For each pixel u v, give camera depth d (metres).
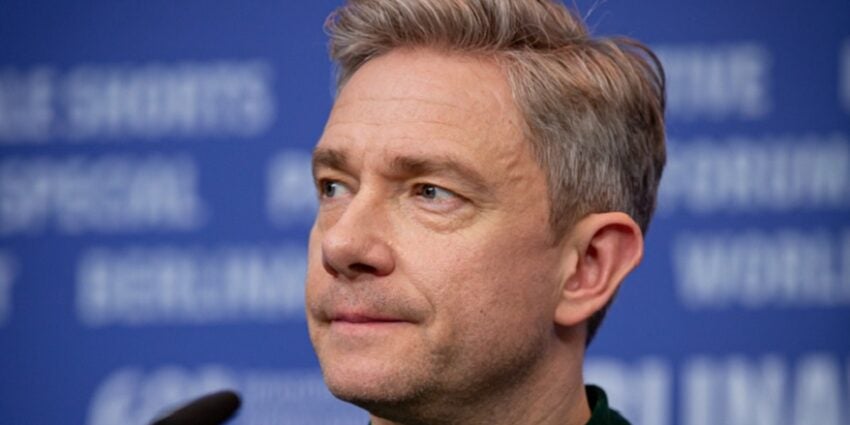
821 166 7.31
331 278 4.08
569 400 4.44
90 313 7.92
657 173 4.69
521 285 4.16
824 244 7.29
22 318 7.97
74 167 8.00
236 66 7.92
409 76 4.19
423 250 4.03
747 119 7.39
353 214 4.03
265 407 7.70
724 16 7.46
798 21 7.40
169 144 7.93
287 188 7.82
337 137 4.17
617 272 4.41
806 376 7.26
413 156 4.05
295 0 7.91
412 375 4.02
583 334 4.53
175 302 7.84
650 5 7.52
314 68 7.86
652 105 4.62
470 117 4.12
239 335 7.77
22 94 8.08
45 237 7.99
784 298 7.30
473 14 4.29
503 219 4.11
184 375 7.80
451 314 4.03
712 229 7.37
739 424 7.30
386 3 4.37
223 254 7.83
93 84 8.03
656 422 7.36
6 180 8.04
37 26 8.09
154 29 8.01
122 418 7.85
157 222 7.91
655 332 7.39
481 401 4.21
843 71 7.35
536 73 4.26
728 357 7.33
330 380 4.05
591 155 4.33
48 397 7.92
